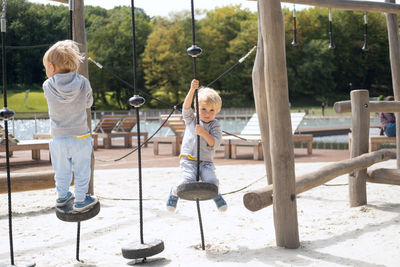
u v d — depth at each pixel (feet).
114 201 20.83
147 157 41.22
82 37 19.83
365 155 18.20
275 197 12.96
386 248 12.45
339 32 299.58
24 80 316.19
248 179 26.91
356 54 306.35
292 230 12.77
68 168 11.07
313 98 300.40
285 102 12.76
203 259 11.85
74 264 11.80
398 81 28.60
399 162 28.63
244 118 149.48
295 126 40.37
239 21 303.27
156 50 264.11
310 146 41.24
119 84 277.85
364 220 16.03
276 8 12.63
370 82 321.93
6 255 12.67
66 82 10.64
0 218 17.67
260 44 19.52
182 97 274.16
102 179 27.37
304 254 12.12
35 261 12.10
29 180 18.16
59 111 10.71
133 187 24.53
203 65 268.21
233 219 16.79
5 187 17.71
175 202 13.34
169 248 13.08
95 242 14.02
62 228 15.93
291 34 277.23
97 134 49.88
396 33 28.55
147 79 265.75
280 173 12.80
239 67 274.36
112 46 278.05
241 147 51.78
